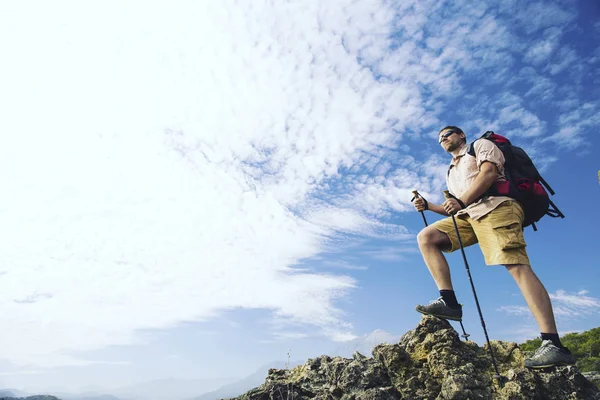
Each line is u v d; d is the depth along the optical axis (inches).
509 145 175.8
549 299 160.4
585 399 147.6
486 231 172.6
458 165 188.5
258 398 181.0
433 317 193.2
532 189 169.8
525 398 144.6
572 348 1029.2
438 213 203.3
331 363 193.3
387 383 172.7
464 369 164.6
